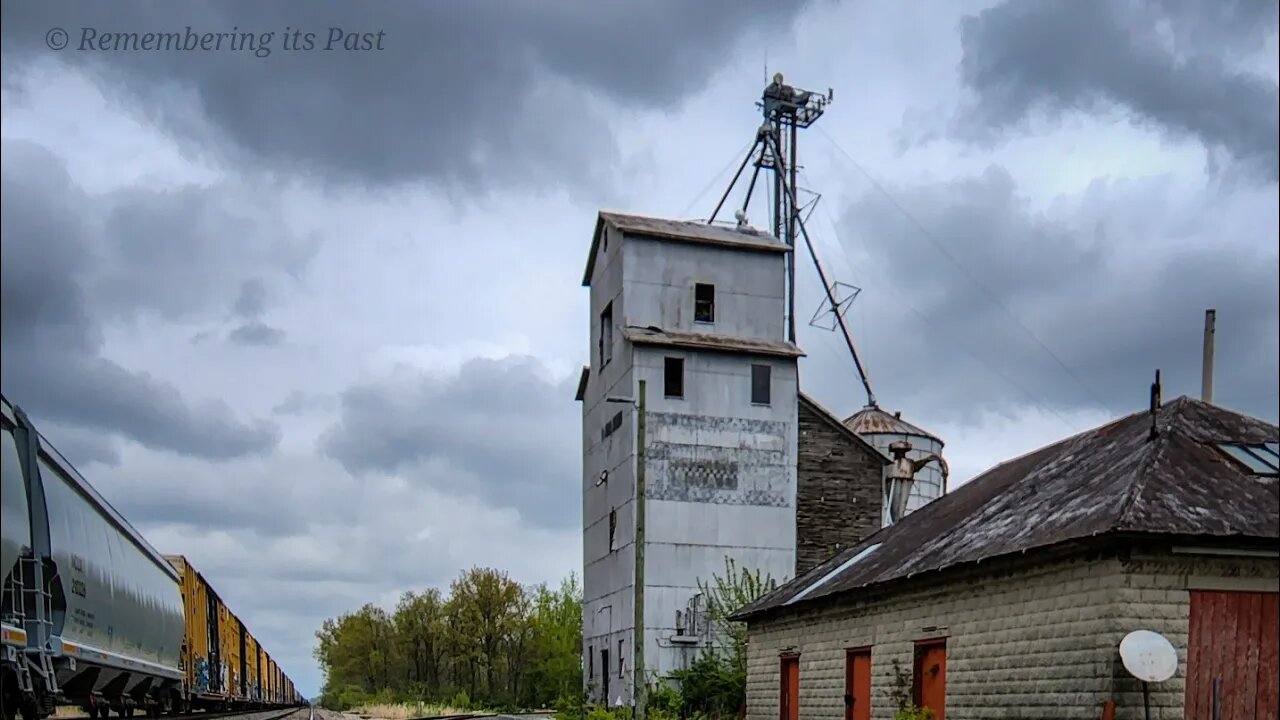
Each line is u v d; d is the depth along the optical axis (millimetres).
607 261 39750
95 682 22578
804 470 38188
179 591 33781
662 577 35469
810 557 37594
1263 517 15438
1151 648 14422
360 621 89562
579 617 73438
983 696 17797
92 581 21250
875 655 21469
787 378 37938
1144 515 15094
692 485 36312
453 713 58000
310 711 57156
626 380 36781
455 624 78625
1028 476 21906
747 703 28281
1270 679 15203
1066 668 15867
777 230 47844
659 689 33688
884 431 46031
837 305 47375
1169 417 18828
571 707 31312
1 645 14641
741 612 28281
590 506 41219
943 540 20641
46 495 18375
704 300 38281
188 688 36000
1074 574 15922
